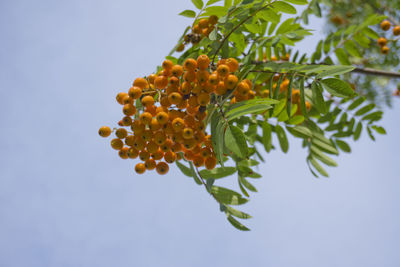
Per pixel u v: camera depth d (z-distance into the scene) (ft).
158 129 8.14
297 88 11.69
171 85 7.95
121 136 9.18
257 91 11.78
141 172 9.82
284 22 11.22
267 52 12.80
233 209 9.12
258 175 9.62
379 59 17.04
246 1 8.41
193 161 9.06
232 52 10.39
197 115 8.04
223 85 7.64
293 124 10.69
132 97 8.29
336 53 13.89
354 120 14.08
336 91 7.67
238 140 6.82
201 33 9.95
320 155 11.57
